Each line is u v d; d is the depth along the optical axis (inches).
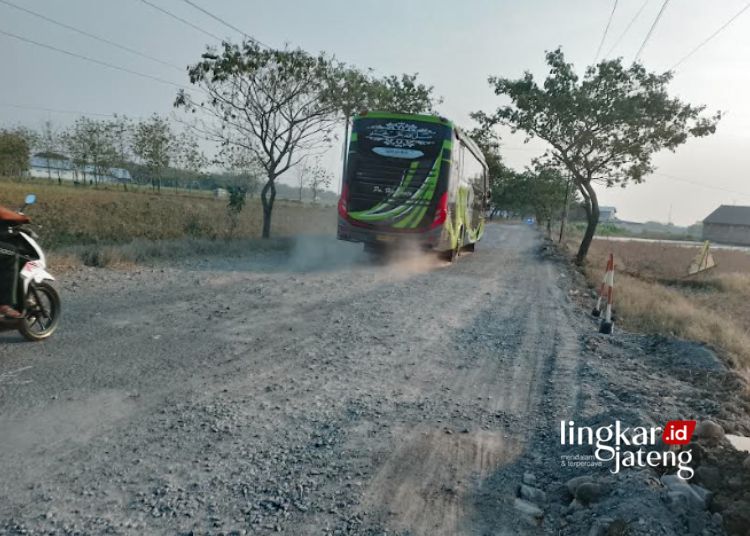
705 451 150.9
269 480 140.1
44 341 240.4
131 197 1761.8
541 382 237.5
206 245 625.0
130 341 250.4
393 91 961.5
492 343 301.3
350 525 123.3
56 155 3029.0
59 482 132.7
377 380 223.8
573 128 877.8
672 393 228.4
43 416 167.0
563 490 144.1
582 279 737.0
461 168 666.8
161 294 361.1
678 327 418.6
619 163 900.6
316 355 251.6
